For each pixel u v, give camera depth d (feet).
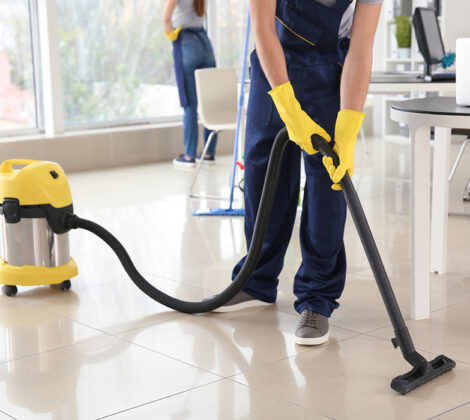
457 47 7.97
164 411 6.10
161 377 6.77
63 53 20.21
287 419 5.92
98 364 7.10
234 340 7.66
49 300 9.08
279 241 8.37
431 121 7.61
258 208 7.72
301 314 7.75
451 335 7.73
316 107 7.39
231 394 6.39
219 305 8.16
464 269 10.18
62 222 9.21
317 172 7.52
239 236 12.32
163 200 15.52
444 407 6.08
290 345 7.51
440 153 9.64
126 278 9.98
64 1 20.02
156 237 12.32
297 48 7.34
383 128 24.75
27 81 19.88
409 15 23.77
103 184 17.52
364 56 6.88
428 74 13.69
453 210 13.89
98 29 20.76
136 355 7.30
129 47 21.44
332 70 7.34
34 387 6.61
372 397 6.30
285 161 7.91
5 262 9.30
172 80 22.48
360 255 10.95
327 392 6.40
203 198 15.67
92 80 20.88
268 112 7.73
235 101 16.16
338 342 7.58
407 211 13.96
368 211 14.02
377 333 7.82
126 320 8.34
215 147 20.44
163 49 22.15
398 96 24.21
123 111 21.62
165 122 22.41
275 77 6.81
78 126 20.66
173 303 8.51
